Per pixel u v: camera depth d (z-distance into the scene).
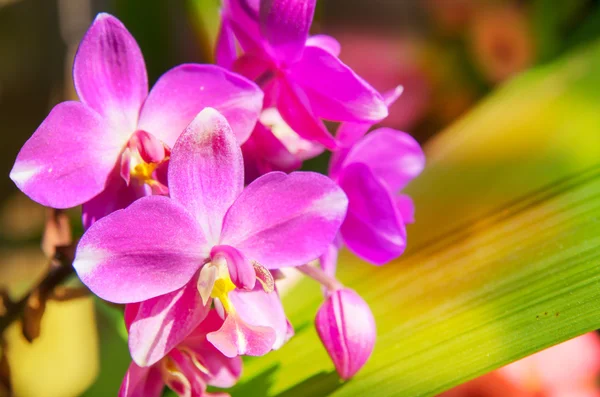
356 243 0.29
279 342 0.27
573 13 0.41
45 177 0.27
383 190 0.28
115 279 0.26
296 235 0.27
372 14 0.44
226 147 0.26
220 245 0.27
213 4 0.34
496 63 0.42
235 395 0.29
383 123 0.43
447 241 0.31
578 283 0.28
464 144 0.33
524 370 0.33
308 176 0.26
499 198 0.31
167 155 0.27
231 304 0.27
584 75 0.34
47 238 0.29
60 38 0.51
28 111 0.52
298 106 0.28
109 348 0.34
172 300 0.27
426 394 0.27
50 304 0.37
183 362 0.27
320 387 0.29
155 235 0.26
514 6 0.42
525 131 0.33
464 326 0.29
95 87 0.27
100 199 0.27
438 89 0.43
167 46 0.38
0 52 0.51
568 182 0.31
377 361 0.29
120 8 0.37
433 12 0.43
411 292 0.30
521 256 0.30
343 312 0.28
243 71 0.28
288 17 0.27
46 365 0.36
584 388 0.33
